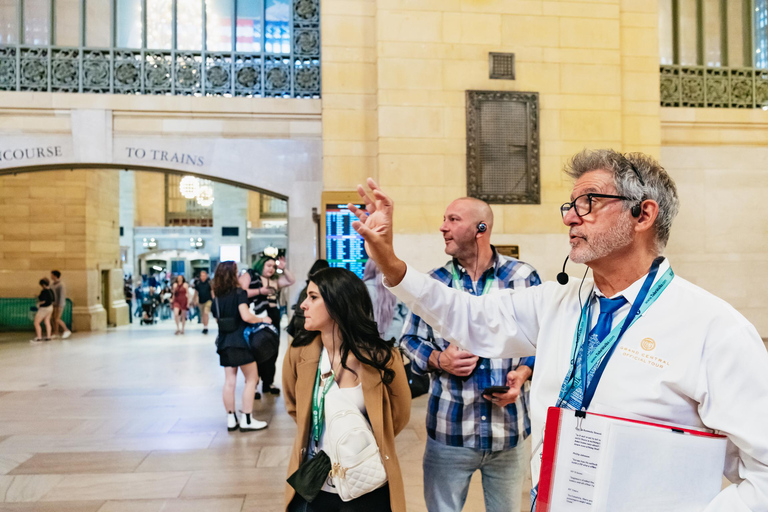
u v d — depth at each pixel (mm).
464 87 8086
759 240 9609
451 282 2631
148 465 4660
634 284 1386
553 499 1250
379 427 2260
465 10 8117
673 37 9742
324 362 2355
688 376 1235
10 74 8797
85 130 8766
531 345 1725
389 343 2426
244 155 9102
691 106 9625
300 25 9250
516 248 7512
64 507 3822
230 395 5641
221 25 9234
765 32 9836
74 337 13906
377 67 8031
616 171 1411
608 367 1334
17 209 15172
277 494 4055
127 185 28062
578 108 8234
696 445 1186
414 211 7988
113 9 9039
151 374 8680
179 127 9000
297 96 9219
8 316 14836
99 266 16375
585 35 8273
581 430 1250
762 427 1148
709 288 9453
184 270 29781
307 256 9180
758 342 1231
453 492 2389
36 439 5367
